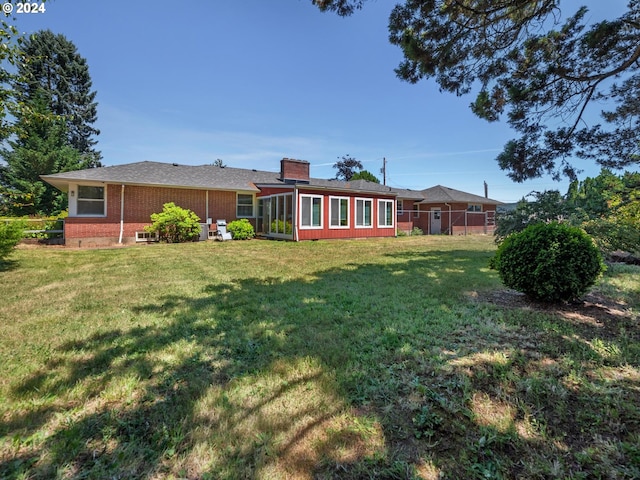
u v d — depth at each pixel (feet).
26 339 10.10
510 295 15.89
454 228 75.61
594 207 24.98
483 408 6.68
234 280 19.21
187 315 12.54
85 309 13.35
